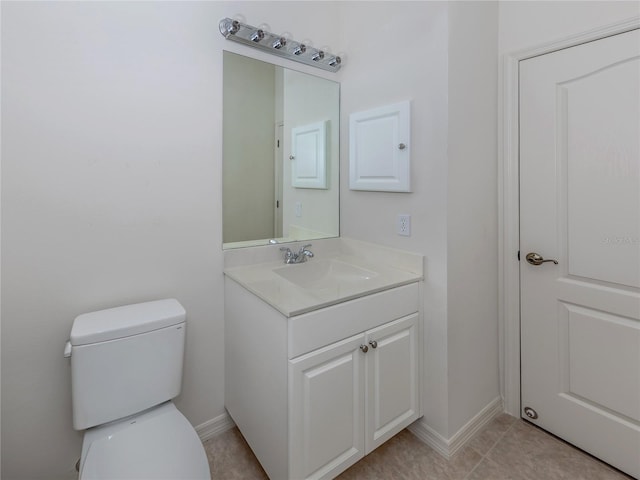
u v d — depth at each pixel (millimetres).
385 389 1507
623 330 1448
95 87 1310
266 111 1791
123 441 1137
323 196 2043
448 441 1590
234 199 1713
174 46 1479
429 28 1521
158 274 1508
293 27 1835
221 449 1647
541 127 1637
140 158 1428
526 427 1782
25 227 1220
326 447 1313
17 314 1229
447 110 1472
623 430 1467
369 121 1829
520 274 1778
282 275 1747
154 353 1293
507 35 1728
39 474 1305
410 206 1667
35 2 1186
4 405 1230
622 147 1402
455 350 1597
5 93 1157
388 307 1492
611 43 1402
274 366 1292
